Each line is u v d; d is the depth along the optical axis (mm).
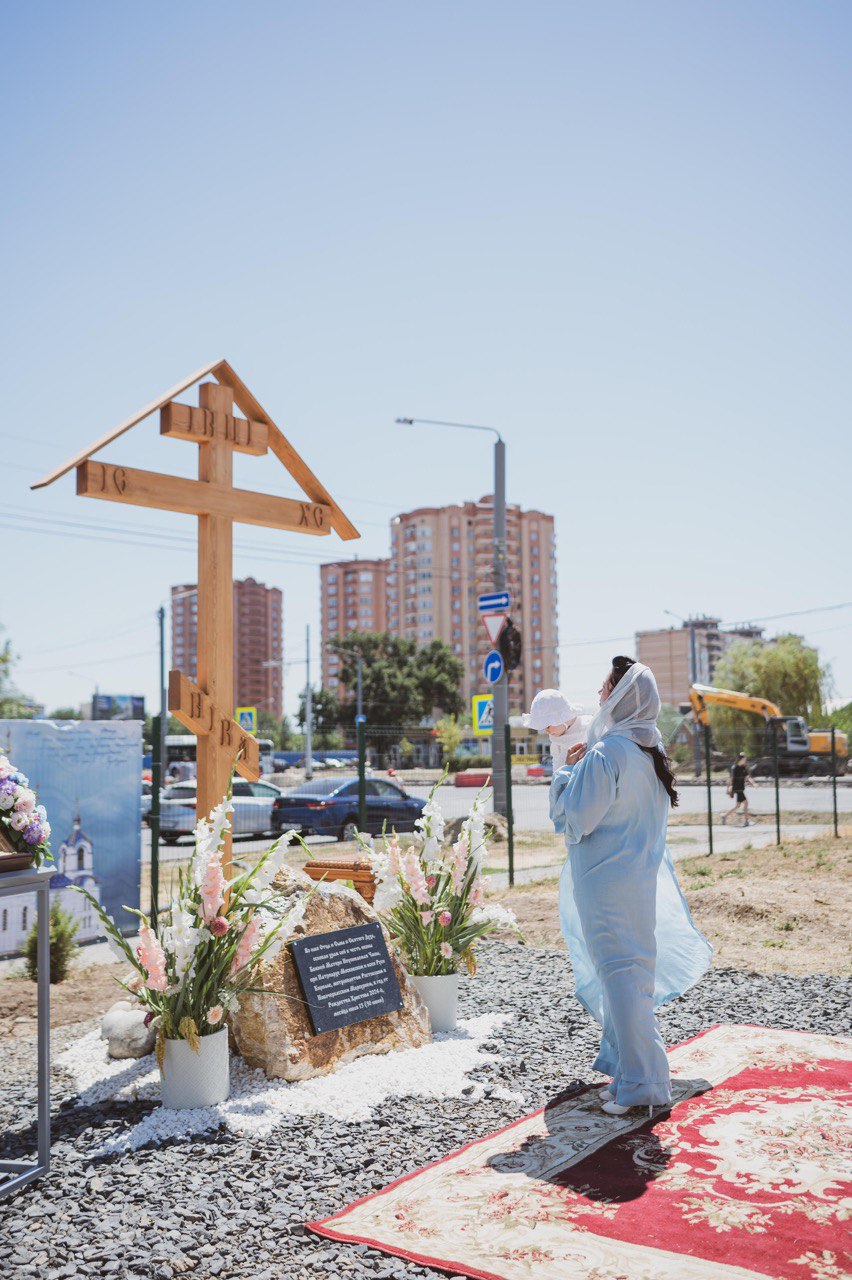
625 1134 4207
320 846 17188
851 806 26766
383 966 5695
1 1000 7430
